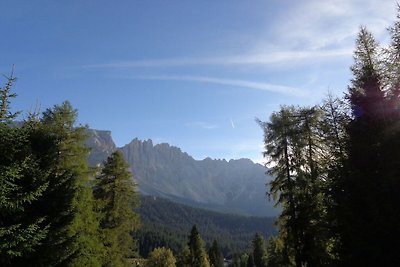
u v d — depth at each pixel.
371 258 13.63
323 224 18.11
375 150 15.43
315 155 25.73
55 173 16.48
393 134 15.02
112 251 28.84
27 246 11.95
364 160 15.51
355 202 14.97
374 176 14.73
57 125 20.27
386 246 13.36
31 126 16.75
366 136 16.00
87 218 20.08
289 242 25.02
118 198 31.84
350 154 16.16
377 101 16.59
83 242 18.41
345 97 18.14
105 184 31.86
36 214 14.63
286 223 25.22
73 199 17.30
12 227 11.09
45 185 12.58
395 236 13.17
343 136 18.23
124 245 31.91
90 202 21.23
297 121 26.52
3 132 12.12
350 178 15.20
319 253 22.64
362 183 14.77
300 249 24.14
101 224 30.66
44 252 14.09
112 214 31.11
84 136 20.94
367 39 18.83
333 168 17.12
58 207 15.33
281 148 26.61
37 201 14.74
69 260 15.09
